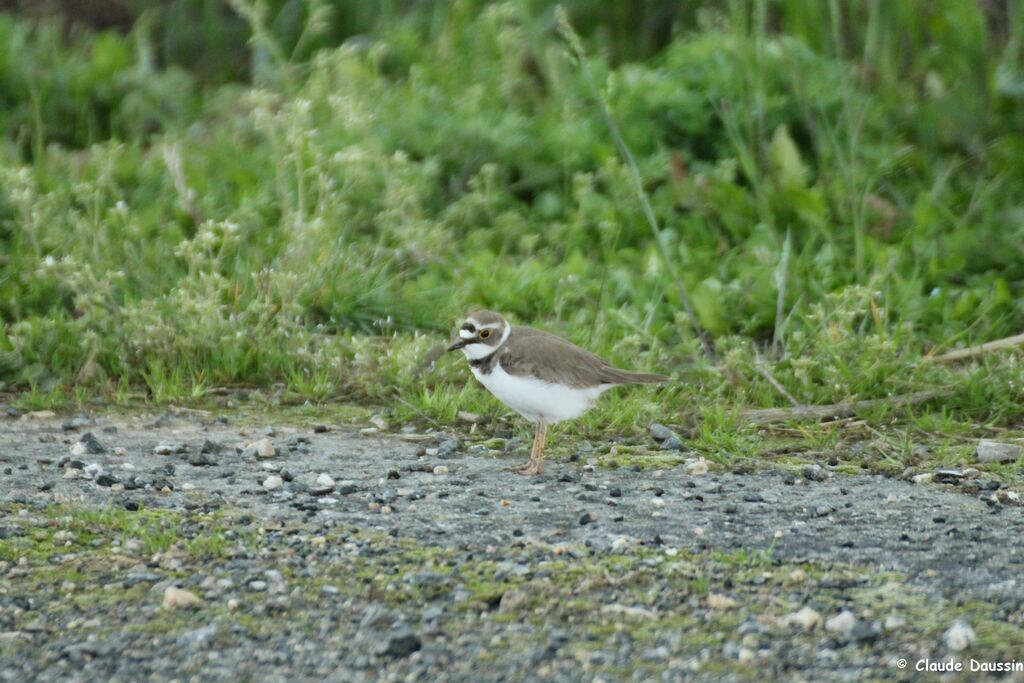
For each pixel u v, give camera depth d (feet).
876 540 31.01
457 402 40.63
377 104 55.62
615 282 47.83
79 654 25.23
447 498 33.91
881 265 46.98
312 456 37.37
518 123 54.54
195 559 29.58
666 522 32.17
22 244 47.88
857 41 57.67
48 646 25.62
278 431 39.60
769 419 40.06
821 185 51.39
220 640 25.86
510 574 28.76
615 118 53.83
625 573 28.84
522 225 51.08
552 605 27.30
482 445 38.47
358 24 66.90
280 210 51.11
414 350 42.98
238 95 61.93
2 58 60.29
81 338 43.52
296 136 46.70
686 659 25.08
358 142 52.80
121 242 47.52
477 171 53.67
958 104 54.08
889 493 34.60
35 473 35.35
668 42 64.69
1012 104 54.03
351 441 38.88
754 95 53.67
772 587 28.19
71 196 51.55
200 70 67.26
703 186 51.47
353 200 51.49
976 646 25.32
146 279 46.37
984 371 41.32
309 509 32.86
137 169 54.03
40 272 43.34
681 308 46.39
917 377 41.47
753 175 50.26
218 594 27.86
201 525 31.68
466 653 25.35
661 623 26.55
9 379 42.68
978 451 37.35
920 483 35.47
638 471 36.35
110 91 60.54
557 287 47.60
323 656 25.27
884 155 52.47
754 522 32.24
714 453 37.45
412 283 48.29
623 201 51.34
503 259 49.80
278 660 25.12
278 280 43.96
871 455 37.65
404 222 48.60
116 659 25.12
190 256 43.83
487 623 26.58
